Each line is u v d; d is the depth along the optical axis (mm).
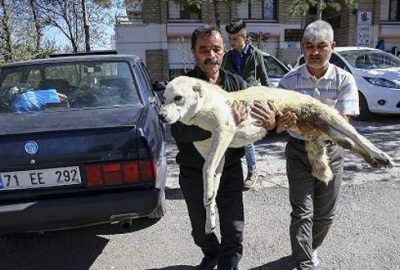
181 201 4684
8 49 10734
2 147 2969
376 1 18969
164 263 3373
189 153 2787
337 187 2934
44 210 2924
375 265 3211
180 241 3734
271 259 3361
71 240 3855
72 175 3016
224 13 17750
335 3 14180
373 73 8797
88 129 3025
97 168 3010
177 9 16984
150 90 4531
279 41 18531
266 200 4594
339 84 2811
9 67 4270
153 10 17500
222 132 2227
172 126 2668
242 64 4727
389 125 8438
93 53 5117
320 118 2443
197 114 2240
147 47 17750
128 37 17594
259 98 2389
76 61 4301
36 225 2961
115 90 4082
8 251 3711
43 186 3006
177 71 18094
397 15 19594
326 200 2969
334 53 9500
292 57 18734
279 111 2420
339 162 2895
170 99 2186
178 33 17688
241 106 2330
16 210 2904
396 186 4906
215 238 3059
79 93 4055
